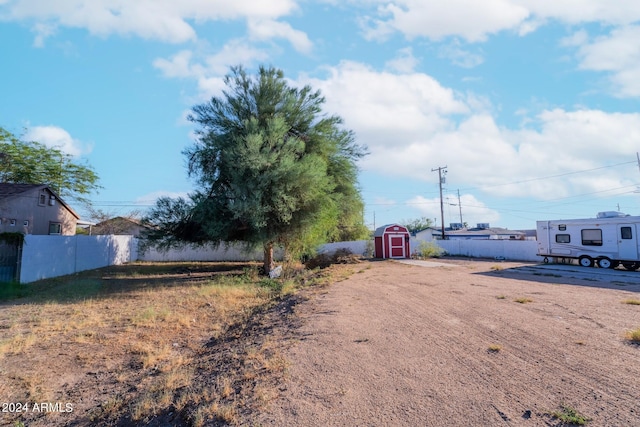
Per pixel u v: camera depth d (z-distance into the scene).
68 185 29.75
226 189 18.05
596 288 11.13
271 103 19.14
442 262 24.44
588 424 3.23
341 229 31.12
